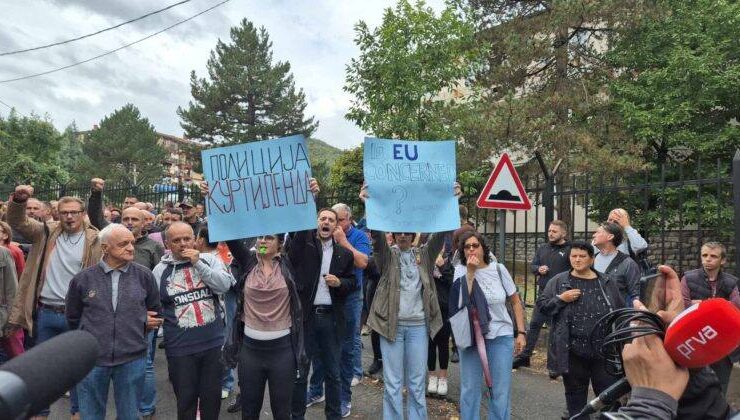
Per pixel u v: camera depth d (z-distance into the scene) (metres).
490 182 6.35
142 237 5.89
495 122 12.84
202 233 5.38
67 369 0.85
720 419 1.34
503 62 14.27
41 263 4.84
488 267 4.38
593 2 12.80
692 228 12.34
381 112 11.65
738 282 3.81
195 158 37.53
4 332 4.80
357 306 5.80
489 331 4.19
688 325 1.11
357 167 20.69
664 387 1.16
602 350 1.47
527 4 14.84
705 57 12.31
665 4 12.86
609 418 1.17
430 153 4.78
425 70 11.66
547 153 12.95
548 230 6.99
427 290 4.51
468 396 4.27
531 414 5.14
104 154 56.84
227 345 3.99
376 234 4.54
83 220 4.93
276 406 3.87
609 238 5.06
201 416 4.06
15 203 4.55
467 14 12.64
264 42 38.72
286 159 4.38
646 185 6.40
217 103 36.97
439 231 4.62
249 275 4.00
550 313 4.30
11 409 0.71
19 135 31.28
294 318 3.95
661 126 12.75
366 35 11.80
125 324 3.88
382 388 6.04
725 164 12.54
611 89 13.78
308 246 4.63
